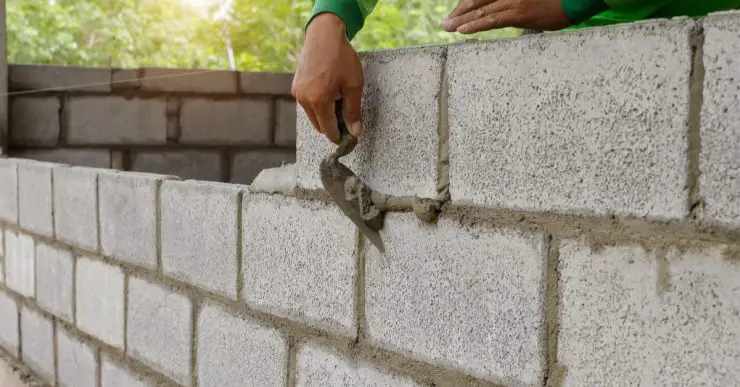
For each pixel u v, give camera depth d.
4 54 4.77
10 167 3.89
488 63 1.57
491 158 1.58
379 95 1.84
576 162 1.42
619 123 1.35
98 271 3.12
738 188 1.20
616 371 1.38
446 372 1.72
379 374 1.88
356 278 1.94
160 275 2.73
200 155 5.37
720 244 1.23
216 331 2.46
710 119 1.23
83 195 3.20
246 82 5.41
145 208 2.79
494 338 1.60
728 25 1.20
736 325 1.21
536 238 1.51
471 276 1.64
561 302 1.47
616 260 1.37
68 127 5.09
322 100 1.75
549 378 1.50
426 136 1.72
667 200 1.29
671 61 1.27
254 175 5.50
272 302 2.23
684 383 1.28
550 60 1.45
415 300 1.78
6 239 3.98
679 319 1.28
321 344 2.06
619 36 1.34
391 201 1.82
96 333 3.16
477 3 1.84
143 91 5.21
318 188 2.04
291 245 2.15
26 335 3.80
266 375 2.26
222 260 2.42
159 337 2.75
